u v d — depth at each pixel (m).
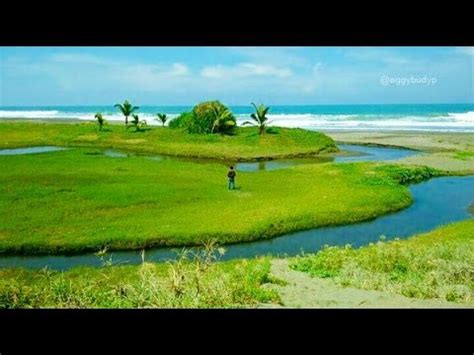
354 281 9.13
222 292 7.60
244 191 21.09
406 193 21.53
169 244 14.54
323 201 19.34
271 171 26.48
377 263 10.39
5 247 13.61
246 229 15.52
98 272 11.02
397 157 34.06
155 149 35.91
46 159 28.88
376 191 21.31
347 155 35.66
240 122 69.19
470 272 9.39
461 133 50.41
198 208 18.02
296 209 17.97
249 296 7.78
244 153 34.50
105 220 16.23
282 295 8.25
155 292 7.50
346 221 17.58
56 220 16.09
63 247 13.80
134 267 11.65
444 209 19.66
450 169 28.22
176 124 42.28
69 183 21.55
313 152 36.28
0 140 39.38
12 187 20.52
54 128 45.34
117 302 7.27
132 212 17.30
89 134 41.75
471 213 19.06
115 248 14.16
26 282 10.71
